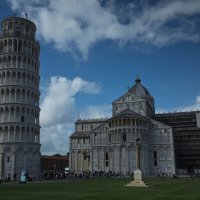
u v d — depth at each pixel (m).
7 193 43.28
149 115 147.75
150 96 158.00
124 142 124.94
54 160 188.00
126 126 125.94
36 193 43.12
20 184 68.12
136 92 156.38
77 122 171.62
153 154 132.88
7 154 100.38
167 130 133.00
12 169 99.12
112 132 128.12
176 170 136.62
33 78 111.81
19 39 111.12
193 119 154.12
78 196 38.06
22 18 114.81
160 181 79.88
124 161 123.94
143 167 124.88
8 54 108.62
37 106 111.88
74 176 111.12
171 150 130.88
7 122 102.19
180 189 50.47
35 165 104.75
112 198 35.41
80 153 158.62
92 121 168.88
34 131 107.00
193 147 148.50
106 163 134.00
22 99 106.19
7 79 106.75
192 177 108.12
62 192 44.69
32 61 112.69
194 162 147.00
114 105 146.50
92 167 135.50
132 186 58.31
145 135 129.00
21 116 104.81
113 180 87.19
